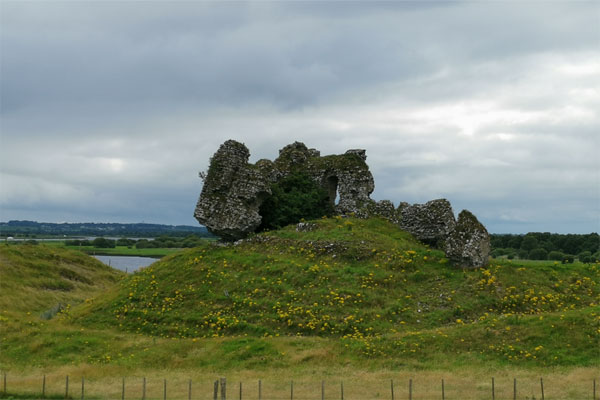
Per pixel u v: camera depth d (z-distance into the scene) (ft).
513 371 90.58
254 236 145.59
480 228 128.57
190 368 99.71
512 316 106.83
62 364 104.78
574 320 102.83
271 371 94.94
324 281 122.42
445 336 101.81
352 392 83.10
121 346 111.04
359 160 170.40
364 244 135.13
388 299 117.19
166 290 130.41
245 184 146.51
